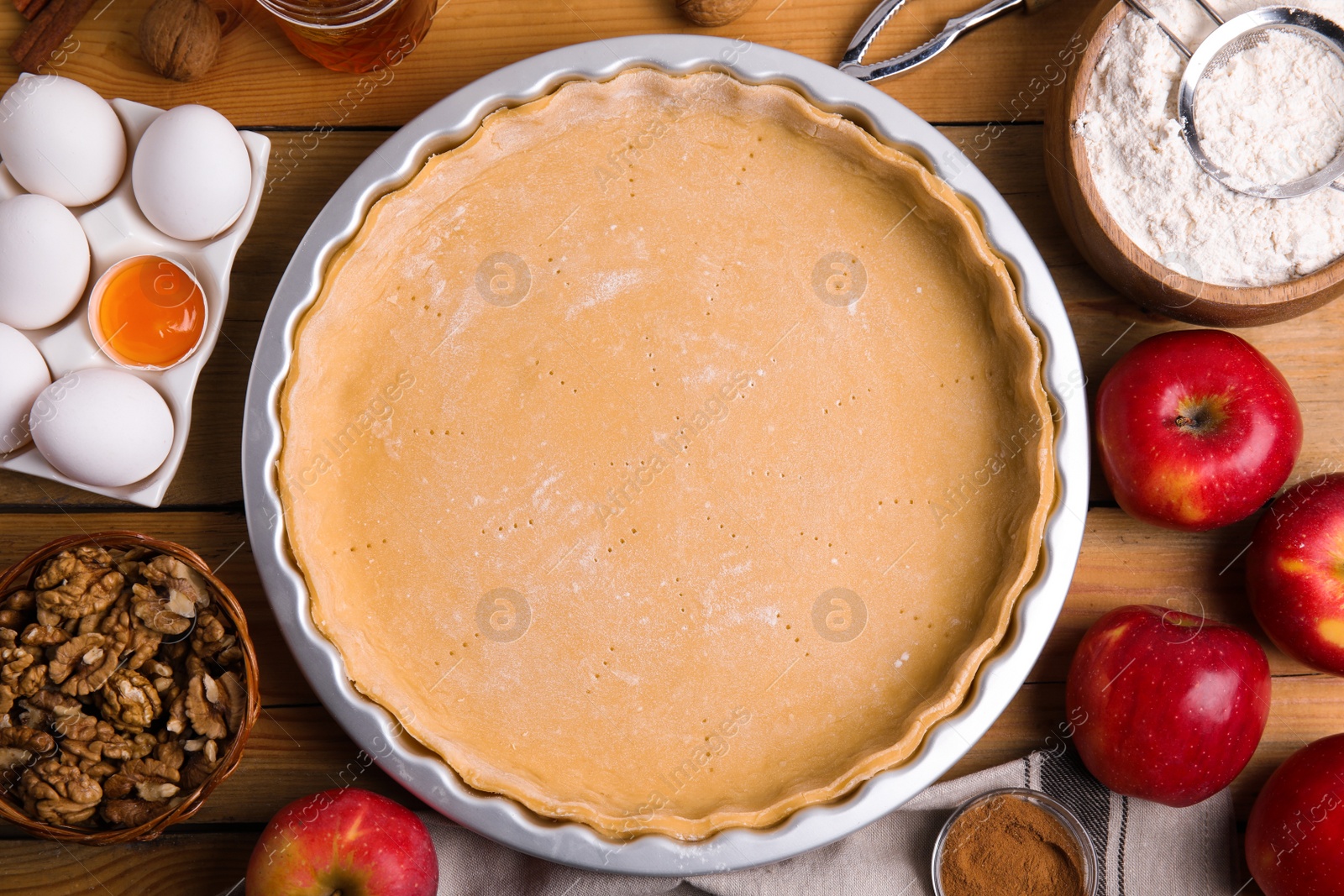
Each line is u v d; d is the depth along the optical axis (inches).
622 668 27.0
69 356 27.2
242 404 28.3
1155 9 26.7
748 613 27.2
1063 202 27.5
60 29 28.1
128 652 26.7
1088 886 27.1
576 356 27.5
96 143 26.9
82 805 26.4
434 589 27.1
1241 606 28.5
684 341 27.5
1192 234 26.8
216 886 27.8
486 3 28.6
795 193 27.6
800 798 26.0
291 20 26.4
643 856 25.9
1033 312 27.0
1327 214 26.5
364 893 26.2
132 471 26.7
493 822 26.0
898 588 27.3
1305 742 28.5
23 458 27.0
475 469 27.3
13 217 26.4
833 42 28.6
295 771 27.9
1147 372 27.1
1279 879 27.0
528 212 27.5
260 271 28.4
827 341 27.5
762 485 27.4
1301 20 26.2
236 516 28.2
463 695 26.9
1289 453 27.0
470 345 27.5
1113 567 28.6
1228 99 26.5
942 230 27.4
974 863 27.4
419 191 26.8
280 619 26.2
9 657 26.5
